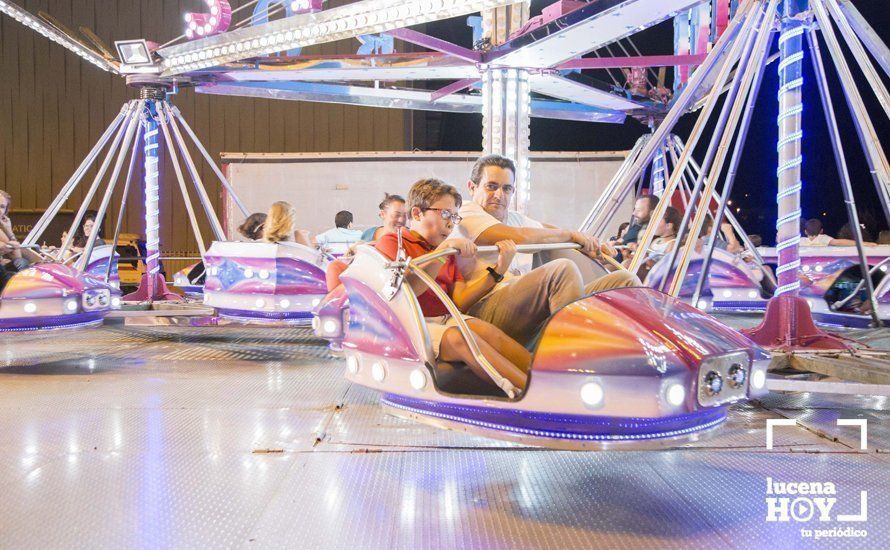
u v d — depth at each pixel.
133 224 21.92
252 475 3.50
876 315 6.40
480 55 7.85
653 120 10.16
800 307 6.04
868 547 2.70
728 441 4.12
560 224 12.92
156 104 9.99
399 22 6.14
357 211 13.30
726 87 8.82
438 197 3.83
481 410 3.37
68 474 3.50
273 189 13.41
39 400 5.09
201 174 21.83
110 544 2.72
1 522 2.92
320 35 6.75
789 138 6.02
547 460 3.77
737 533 2.83
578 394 3.07
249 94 9.85
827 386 4.65
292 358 6.96
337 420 4.54
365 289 3.84
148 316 9.43
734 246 11.32
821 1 5.67
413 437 4.15
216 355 7.15
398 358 3.63
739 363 3.15
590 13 6.26
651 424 3.09
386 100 10.16
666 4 5.89
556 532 2.85
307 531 2.85
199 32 8.31
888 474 3.54
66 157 21.92
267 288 8.41
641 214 8.66
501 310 3.73
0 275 6.84
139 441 4.07
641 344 3.01
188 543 2.73
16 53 21.66
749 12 5.85
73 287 6.70
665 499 3.21
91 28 21.45
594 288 3.83
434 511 3.06
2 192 7.18
